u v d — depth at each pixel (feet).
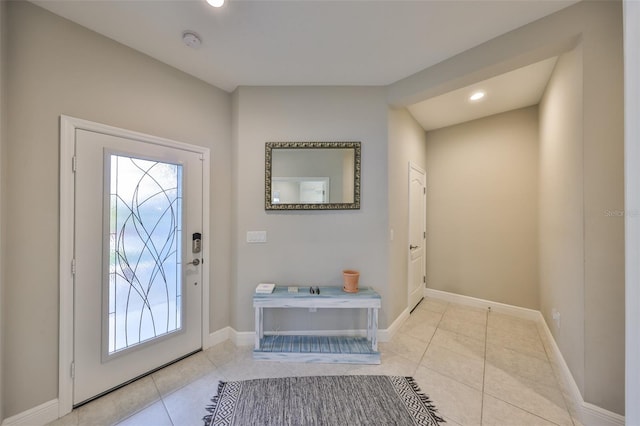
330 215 7.95
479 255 10.66
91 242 5.42
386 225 8.04
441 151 11.59
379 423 4.86
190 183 7.14
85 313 5.35
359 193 7.93
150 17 5.14
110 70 5.72
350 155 7.91
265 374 6.32
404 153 9.37
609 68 4.68
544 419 4.97
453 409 5.21
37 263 4.80
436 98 8.81
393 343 7.81
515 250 9.91
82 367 5.31
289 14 5.08
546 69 7.03
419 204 11.12
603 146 4.74
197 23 5.32
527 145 9.61
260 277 7.80
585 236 4.91
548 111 7.70
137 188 6.14
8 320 4.53
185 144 7.00
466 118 10.55
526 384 5.96
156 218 6.47
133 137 6.04
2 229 4.41
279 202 7.80
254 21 5.26
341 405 5.31
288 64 6.77
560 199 6.53
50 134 4.94
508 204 10.05
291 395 5.59
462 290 11.04
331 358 6.82
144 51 6.20
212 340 7.64
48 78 4.92
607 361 4.72
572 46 5.24
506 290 10.07
